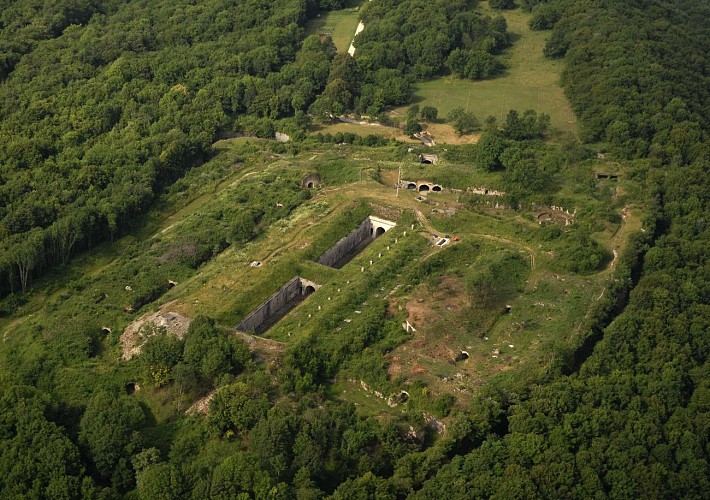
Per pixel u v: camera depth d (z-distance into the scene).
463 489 147.62
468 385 176.75
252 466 151.75
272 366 181.38
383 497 147.38
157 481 149.88
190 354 180.00
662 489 151.62
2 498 150.50
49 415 168.12
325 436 160.25
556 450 156.00
